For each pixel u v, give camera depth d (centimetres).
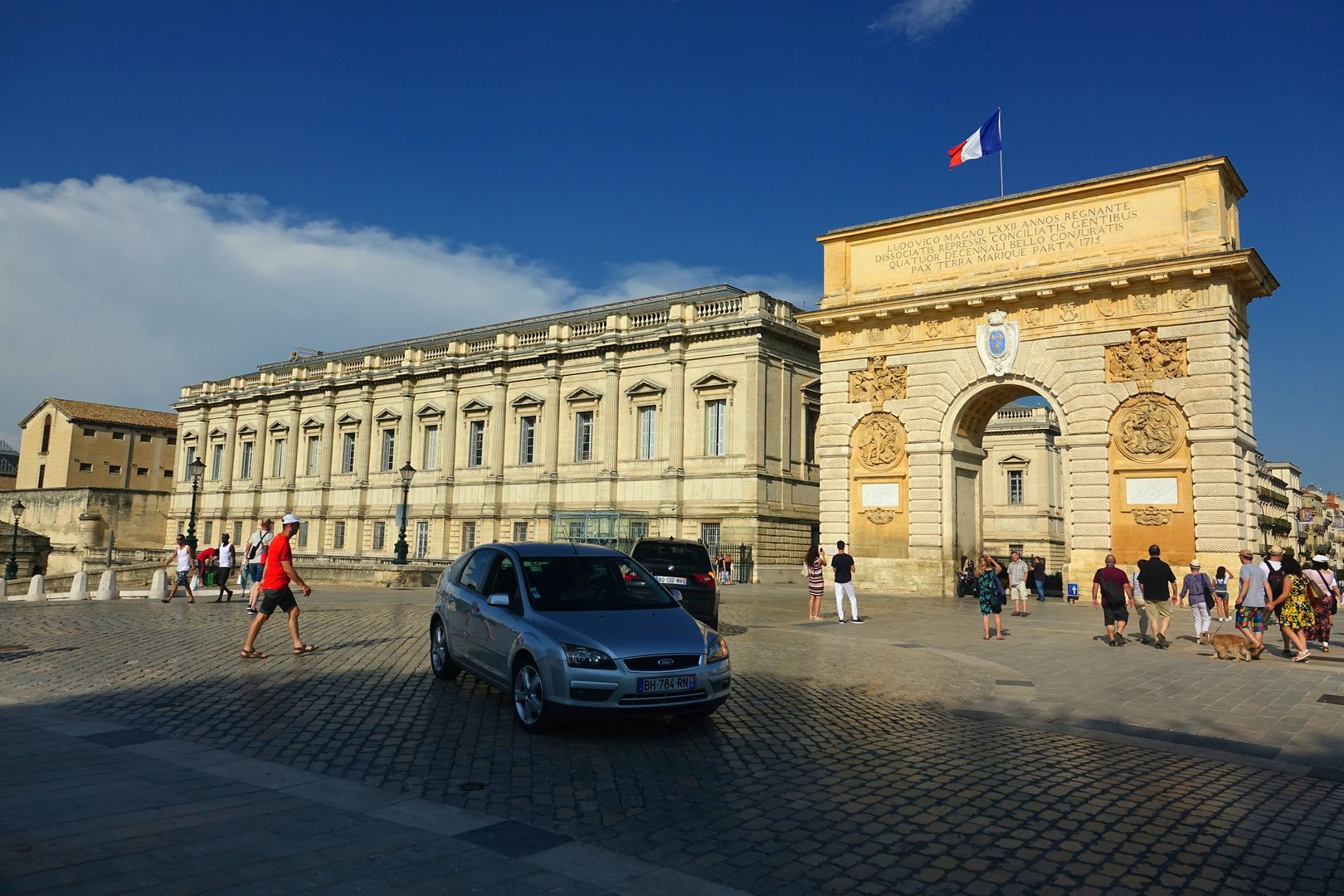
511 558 1075
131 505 7269
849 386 3462
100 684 1141
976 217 3209
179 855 533
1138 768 830
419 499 5825
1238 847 615
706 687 910
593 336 5175
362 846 561
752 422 4453
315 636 1677
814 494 4822
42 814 601
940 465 3225
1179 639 1961
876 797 714
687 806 680
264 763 762
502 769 770
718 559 4191
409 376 5972
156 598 2695
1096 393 2930
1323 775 819
